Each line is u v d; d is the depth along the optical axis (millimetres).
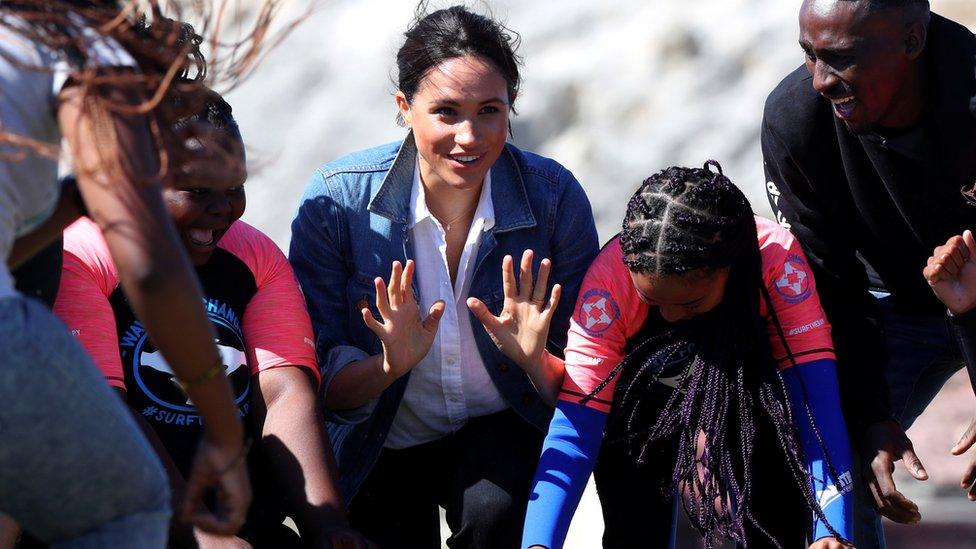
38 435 3992
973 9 14703
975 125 6234
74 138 4039
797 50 15211
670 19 15602
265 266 6477
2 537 5359
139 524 4242
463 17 6492
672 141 15031
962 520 11148
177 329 4102
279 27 15844
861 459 6629
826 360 6270
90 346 5820
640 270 5938
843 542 5816
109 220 4020
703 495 6070
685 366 6477
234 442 4375
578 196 6938
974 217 6594
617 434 6719
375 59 15898
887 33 6047
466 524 6406
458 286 6762
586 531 11352
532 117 15391
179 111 4703
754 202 14562
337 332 6809
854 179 6695
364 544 5887
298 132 15742
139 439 4266
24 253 4594
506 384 6750
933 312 7312
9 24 4086
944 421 12539
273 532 6340
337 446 6945
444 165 6414
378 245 6750
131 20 4582
